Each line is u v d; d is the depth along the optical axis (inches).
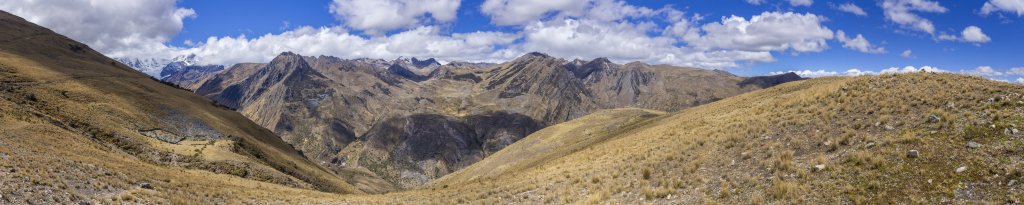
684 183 997.2
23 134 1839.3
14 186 994.7
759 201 808.3
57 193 1043.9
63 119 3065.9
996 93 999.0
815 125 1135.0
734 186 912.9
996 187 678.5
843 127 1063.6
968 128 865.5
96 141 2598.4
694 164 1099.3
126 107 4158.5
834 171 845.8
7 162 1169.4
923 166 784.3
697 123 1626.5
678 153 1234.6
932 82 1197.7
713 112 1977.1
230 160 3100.4
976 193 679.7
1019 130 799.7
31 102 3196.4
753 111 1514.5
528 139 5147.6
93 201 1064.2
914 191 724.7
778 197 812.0
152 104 4628.4
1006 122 844.0
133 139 3095.5
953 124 902.4
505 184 1441.9
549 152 3316.9
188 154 3117.6
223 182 1935.3
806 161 937.5
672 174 1087.6
